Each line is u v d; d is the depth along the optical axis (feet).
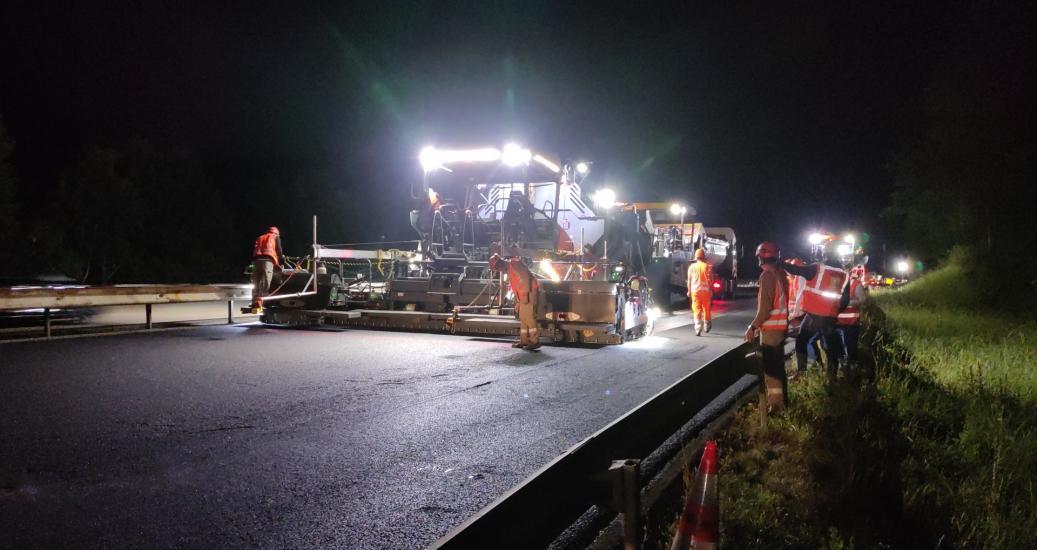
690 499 10.05
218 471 15.49
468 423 20.33
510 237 41.32
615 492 10.56
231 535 12.21
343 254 44.91
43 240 84.74
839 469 16.55
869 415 21.34
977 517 14.43
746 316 64.39
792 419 21.36
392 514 13.41
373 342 36.76
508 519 9.06
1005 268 65.10
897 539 13.73
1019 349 34.17
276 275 44.04
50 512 12.86
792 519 14.07
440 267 43.57
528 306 35.40
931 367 29.89
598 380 27.68
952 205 80.53
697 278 46.14
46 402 20.97
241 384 24.67
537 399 23.81
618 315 38.34
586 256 42.73
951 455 18.20
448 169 43.42
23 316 39.32
